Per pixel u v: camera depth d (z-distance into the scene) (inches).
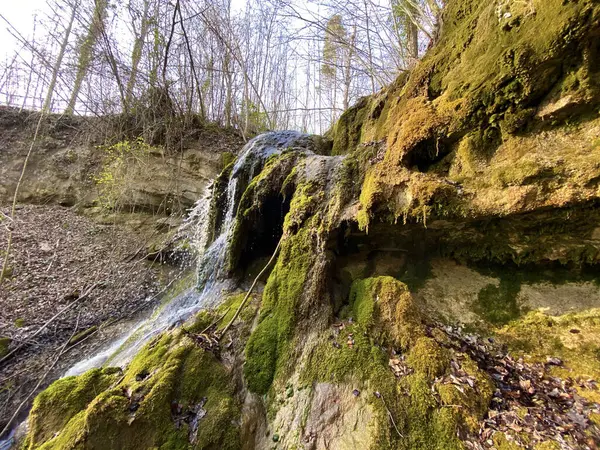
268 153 226.1
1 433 132.0
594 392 76.7
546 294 105.0
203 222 288.8
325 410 88.3
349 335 105.0
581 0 73.0
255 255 187.0
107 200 331.9
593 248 95.6
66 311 217.3
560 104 82.5
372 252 146.0
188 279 258.2
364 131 208.8
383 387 87.0
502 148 96.5
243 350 114.7
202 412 92.3
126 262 282.7
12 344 179.8
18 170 337.1
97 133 362.0
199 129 384.8
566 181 79.4
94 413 82.8
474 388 82.2
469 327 107.6
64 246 282.4
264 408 97.7
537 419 73.2
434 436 74.2
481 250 121.0
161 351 110.8
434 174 112.0
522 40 89.2
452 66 123.6
